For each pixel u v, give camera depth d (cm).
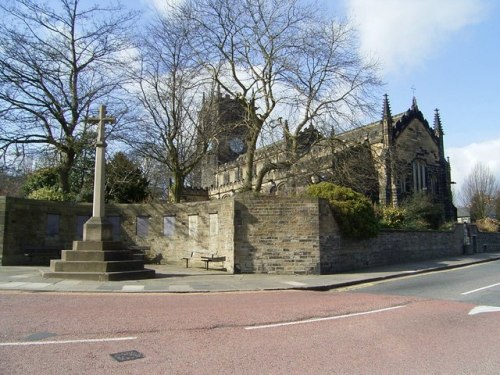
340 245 1923
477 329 798
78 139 2425
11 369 532
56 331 717
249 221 1797
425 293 1282
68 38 2414
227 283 1441
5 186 3350
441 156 5375
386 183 4469
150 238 2175
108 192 2992
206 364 570
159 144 2608
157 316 860
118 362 568
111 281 1387
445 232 2891
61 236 2072
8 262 1836
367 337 728
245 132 2748
